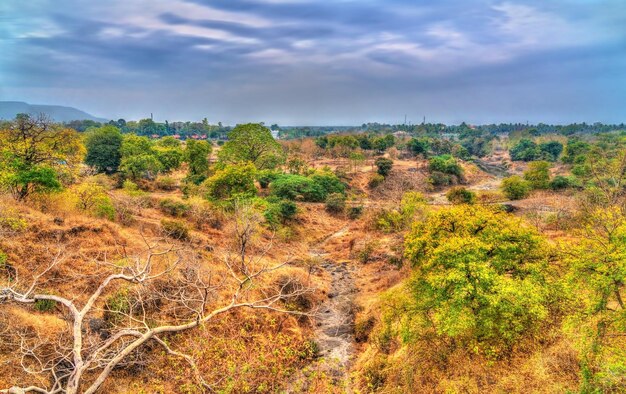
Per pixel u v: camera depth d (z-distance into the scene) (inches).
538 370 532.7
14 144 1071.0
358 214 2058.3
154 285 747.4
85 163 2450.8
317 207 2155.5
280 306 908.0
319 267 1290.6
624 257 447.8
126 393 560.4
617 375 429.7
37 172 1004.6
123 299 642.8
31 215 896.9
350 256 1453.0
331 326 925.8
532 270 600.7
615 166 1558.8
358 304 1009.5
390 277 1123.3
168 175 2598.4
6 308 589.9
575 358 533.6
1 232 761.6
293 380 695.7
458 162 3961.6
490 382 565.6
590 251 494.6
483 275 563.5
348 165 3255.4
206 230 1348.4
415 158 3917.3
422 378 625.0
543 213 1536.7
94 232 938.7
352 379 710.5
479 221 674.8
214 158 3804.1
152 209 1492.4
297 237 1665.8
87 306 353.4
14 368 521.0
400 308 701.9
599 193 1386.6
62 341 568.4
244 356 675.4
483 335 605.0
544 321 598.5
